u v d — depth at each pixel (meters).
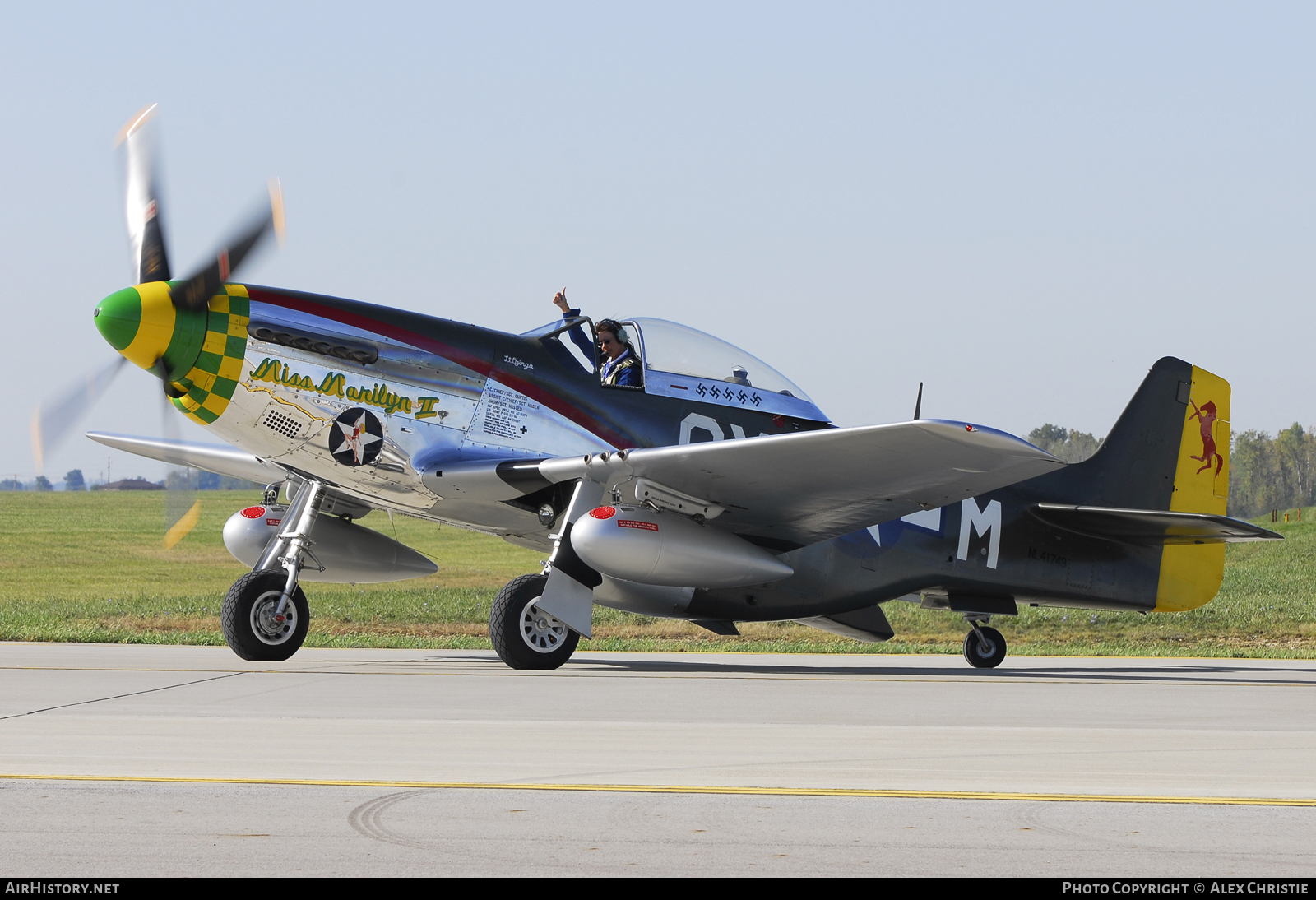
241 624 26.05
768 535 26.41
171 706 17.06
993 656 31.09
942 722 16.05
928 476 22.94
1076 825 9.53
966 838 9.07
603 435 26.16
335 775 11.44
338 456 24.44
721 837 9.07
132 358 23.14
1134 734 15.01
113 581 76.12
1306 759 12.93
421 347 25.02
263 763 12.09
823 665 30.83
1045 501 31.03
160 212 24.39
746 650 39.72
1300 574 68.25
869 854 8.59
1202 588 33.19
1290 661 36.25
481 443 25.28
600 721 15.61
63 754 12.51
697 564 23.64
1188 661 35.31
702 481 23.84
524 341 26.16
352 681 21.36
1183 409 33.31
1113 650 40.31
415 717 15.96
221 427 24.06
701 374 27.30
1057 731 15.17
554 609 23.67
